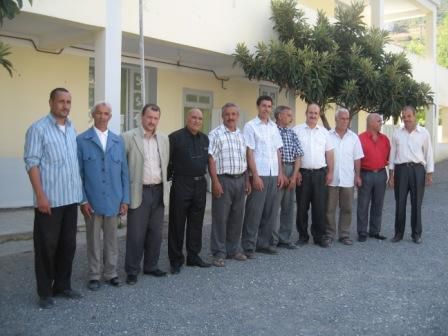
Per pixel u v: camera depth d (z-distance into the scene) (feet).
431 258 21.63
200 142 18.92
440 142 76.59
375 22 49.24
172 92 38.24
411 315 14.93
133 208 17.19
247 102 44.80
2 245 22.08
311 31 34.14
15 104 29.22
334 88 33.76
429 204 36.94
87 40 27.27
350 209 24.03
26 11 21.63
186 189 18.60
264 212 21.58
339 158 23.76
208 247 22.89
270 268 19.57
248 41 33.32
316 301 16.01
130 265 17.40
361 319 14.58
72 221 15.57
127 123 36.22
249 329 13.73
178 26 28.55
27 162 14.64
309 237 24.79
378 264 20.49
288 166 22.20
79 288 16.79
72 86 31.78
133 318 14.30
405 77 35.29
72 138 15.52
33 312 14.61
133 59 34.91
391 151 25.11
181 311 14.92
